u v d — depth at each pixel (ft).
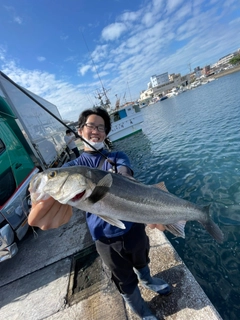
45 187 4.67
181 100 164.35
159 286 7.52
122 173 6.50
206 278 11.08
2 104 16.87
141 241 6.22
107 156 6.98
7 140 15.51
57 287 9.81
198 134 44.37
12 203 13.12
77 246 12.47
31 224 4.55
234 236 13.28
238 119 44.32
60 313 8.36
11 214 12.84
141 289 8.25
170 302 7.36
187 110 91.40
